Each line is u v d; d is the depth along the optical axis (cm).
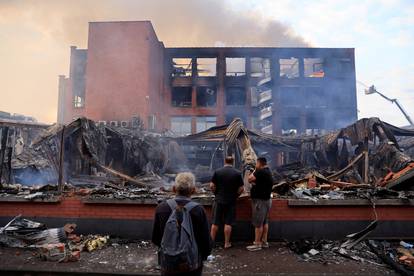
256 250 608
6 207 691
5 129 1129
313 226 662
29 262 524
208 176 1596
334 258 566
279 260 555
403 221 659
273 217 665
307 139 1805
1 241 603
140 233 668
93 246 601
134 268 506
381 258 560
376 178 1225
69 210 685
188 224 310
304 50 3688
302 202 663
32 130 1446
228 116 3669
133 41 3150
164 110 3600
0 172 1063
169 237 303
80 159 1178
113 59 3136
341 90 3662
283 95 3688
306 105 3666
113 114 3066
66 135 1091
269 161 2881
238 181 619
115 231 673
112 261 539
